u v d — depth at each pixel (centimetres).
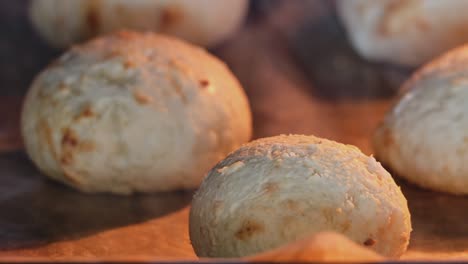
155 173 38
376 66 49
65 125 38
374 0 49
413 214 35
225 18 49
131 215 36
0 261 26
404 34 47
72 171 38
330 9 54
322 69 49
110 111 38
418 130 37
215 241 30
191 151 38
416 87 39
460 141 36
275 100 46
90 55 40
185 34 48
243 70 49
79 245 34
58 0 47
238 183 30
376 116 44
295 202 29
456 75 38
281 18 54
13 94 47
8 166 40
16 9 52
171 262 26
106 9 46
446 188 37
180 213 36
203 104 38
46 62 50
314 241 26
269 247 29
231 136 39
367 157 31
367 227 30
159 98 38
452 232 34
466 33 47
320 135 42
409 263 26
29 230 35
